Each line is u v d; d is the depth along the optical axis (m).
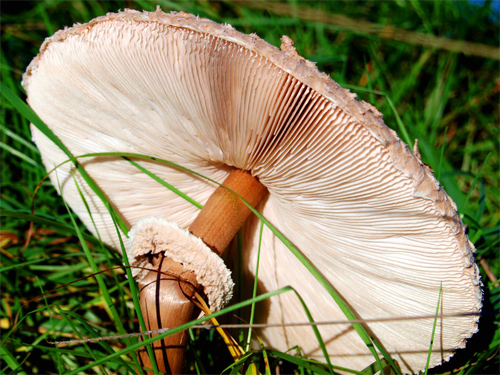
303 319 0.29
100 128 0.26
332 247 0.26
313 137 0.22
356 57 0.46
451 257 0.23
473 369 0.26
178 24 0.21
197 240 0.24
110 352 0.25
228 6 0.47
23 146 0.35
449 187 0.33
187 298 0.24
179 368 0.24
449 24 0.47
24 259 0.31
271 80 0.21
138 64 0.22
